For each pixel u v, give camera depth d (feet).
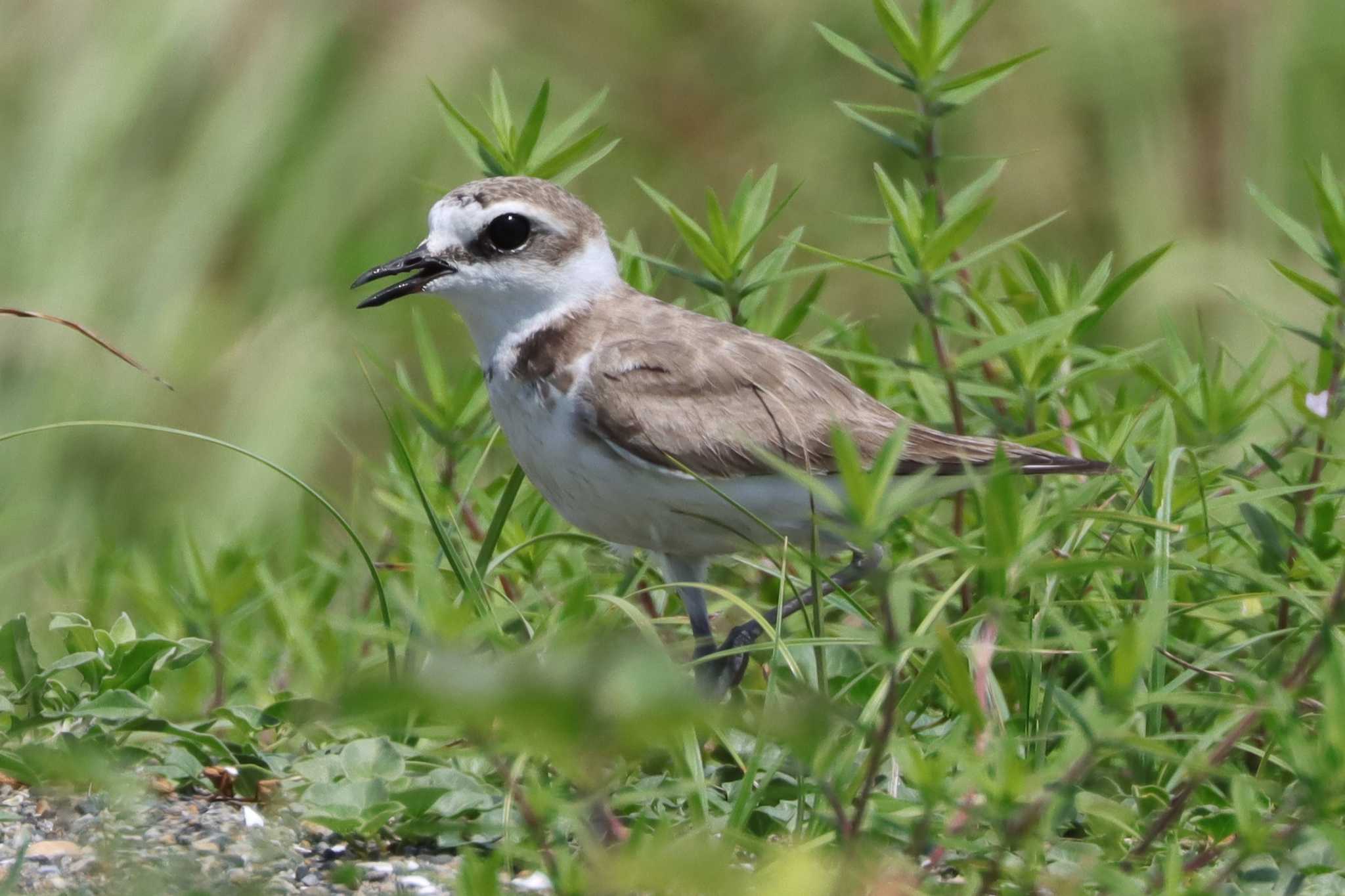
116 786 25.48
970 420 37.76
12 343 57.52
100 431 56.18
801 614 32.14
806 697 24.81
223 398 57.26
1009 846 20.51
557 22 61.11
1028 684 27.43
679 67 60.59
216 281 59.21
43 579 45.44
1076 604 29.37
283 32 60.70
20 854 21.74
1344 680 20.17
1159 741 24.58
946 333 40.78
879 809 23.49
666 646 31.65
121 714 27.48
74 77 60.95
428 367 36.35
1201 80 59.67
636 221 59.72
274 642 36.76
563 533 33.17
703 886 19.77
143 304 58.23
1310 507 31.89
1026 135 58.85
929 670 24.64
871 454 31.48
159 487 56.08
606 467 31.09
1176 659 27.96
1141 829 25.08
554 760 20.04
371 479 50.96
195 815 25.94
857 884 20.75
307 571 37.63
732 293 34.94
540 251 32.22
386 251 59.16
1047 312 34.99
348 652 33.63
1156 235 57.62
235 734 29.19
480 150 36.17
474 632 22.47
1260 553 31.35
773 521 31.27
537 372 31.73
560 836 24.90
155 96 60.59
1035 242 58.39
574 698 15.98
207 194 59.31
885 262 58.34
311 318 58.03
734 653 27.40
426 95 59.62
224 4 61.21
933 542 33.71
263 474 55.67
